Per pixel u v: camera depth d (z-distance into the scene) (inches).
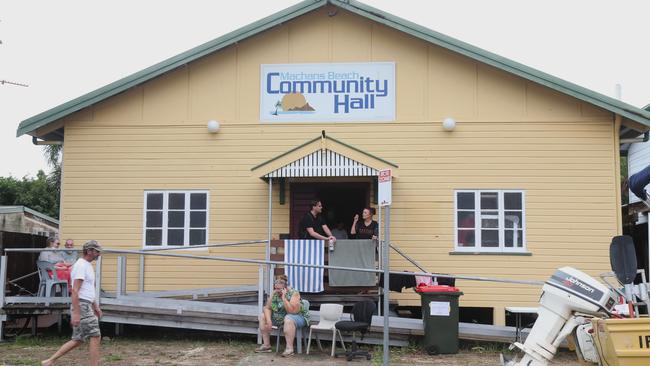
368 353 406.9
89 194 557.3
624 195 901.2
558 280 309.3
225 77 561.6
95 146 561.3
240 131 556.4
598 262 526.3
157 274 549.3
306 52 557.6
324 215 631.2
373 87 551.2
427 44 550.6
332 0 545.3
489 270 531.2
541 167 537.3
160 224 553.3
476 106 544.4
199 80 562.6
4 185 1605.6
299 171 501.4
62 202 557.0
